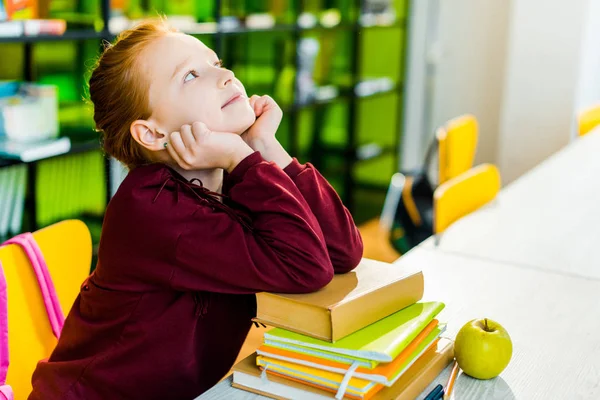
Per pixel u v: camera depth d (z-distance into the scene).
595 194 2.25
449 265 1.60
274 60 3.92
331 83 4.44
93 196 2.84
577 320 1.32
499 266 1.61
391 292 1.07
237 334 1.19
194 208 1.04
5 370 1.22
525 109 4.37
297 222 1.04
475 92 4.66
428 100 4.80
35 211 2.56
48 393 1.16
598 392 1.06
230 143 1.07
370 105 4.76
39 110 2.38
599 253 1.71
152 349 1.10
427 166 3.28
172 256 1.04
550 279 1.53
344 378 0.94
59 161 2.65
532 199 2.20
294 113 3.80
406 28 4.54
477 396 1.03
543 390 1.05
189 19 3.00
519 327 1.28
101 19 2.54
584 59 4.27
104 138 1.13
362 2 4.17
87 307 1.16
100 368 1.12
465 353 1.06
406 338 0.99
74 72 2.83
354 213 4.52
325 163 4.53
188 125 1.05
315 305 0.97
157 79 1.05
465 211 2.15
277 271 1.01
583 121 3.65
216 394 1.01
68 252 1.43
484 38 4.58
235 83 1.11
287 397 0.99
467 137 3.03
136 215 1.04
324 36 4.32
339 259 1.12
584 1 4.10
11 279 1.30
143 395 1.13
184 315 1.09
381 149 4.66
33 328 1.34
